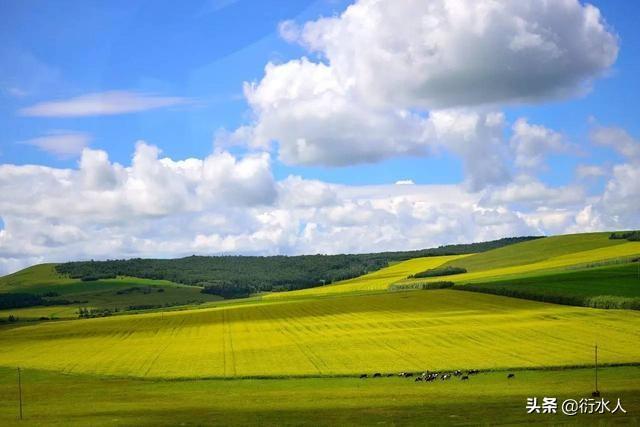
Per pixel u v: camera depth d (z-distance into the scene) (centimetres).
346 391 6047
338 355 8038
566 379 6131
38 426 4922
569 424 4159
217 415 5084
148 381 7150
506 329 9100
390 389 6053
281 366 7544
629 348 7406
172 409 5459
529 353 7450
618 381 5916
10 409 5822
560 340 8081
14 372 8219
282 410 5194
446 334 9081
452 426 4288
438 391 5825
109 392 6581
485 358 7325
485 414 4675
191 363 8119
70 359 9050
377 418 4697
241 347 9169
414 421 4522
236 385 6650
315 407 5275
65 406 5878
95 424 4906
